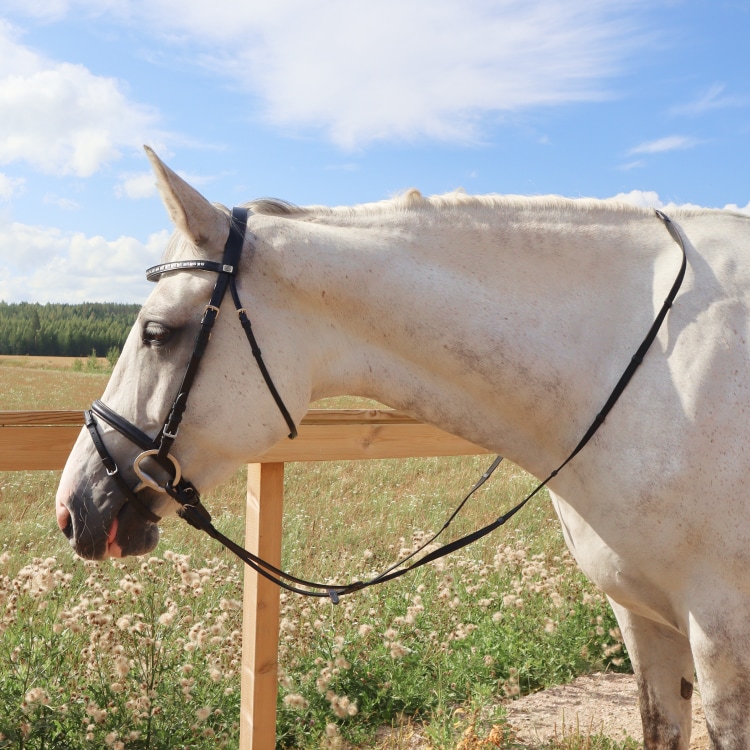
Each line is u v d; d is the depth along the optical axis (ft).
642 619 6.28
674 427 5.02
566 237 5.65
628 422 5.18
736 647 4.99
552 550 16.49
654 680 6.38
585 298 5.53
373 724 9.90
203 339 5.31
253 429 5.51
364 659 10.90
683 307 5.24
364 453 8.79
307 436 8.32
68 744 8.11
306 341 5.62
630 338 5.37
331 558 13.88
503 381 5.57
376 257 5.57
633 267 5.57
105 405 5.56
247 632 8.35
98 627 8.98
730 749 5.06
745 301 5.19
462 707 10.03
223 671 9.57
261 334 5.44
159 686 9.02
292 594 11.60
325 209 5.98
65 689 8.75
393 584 12.76
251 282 5.45
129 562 12.03
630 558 5.36
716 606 5.03
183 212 5.22
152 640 8.89
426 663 11.20
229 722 9.23
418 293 5.53
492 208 5.83
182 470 5.45
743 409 4.97
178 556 10.04
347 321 5.66
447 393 5.76
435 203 5.86
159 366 5.40
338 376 5.78
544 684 11.58
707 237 5.59
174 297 5.36
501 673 11.51
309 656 10.71
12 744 7.75
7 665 8.70
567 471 5.63
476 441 5.95
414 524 18.08
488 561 15.69
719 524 4.96
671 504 5.04
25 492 17.29
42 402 51.67
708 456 4.95
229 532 15.61
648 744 6.45
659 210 5.88
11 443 6.94
